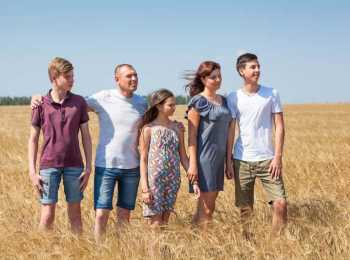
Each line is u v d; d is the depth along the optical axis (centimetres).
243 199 591
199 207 582
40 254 471
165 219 570
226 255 480
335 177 898
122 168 565
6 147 1611
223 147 571
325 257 481
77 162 554
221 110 561
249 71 566
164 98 553
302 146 1481
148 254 474
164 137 556
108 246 481
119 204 584
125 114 562
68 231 509
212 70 558
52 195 545
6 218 597
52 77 541
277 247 490
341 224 553
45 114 542
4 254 481
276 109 572
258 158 573
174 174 564
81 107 554
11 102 14975
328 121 3894
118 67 563
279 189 569
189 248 480
